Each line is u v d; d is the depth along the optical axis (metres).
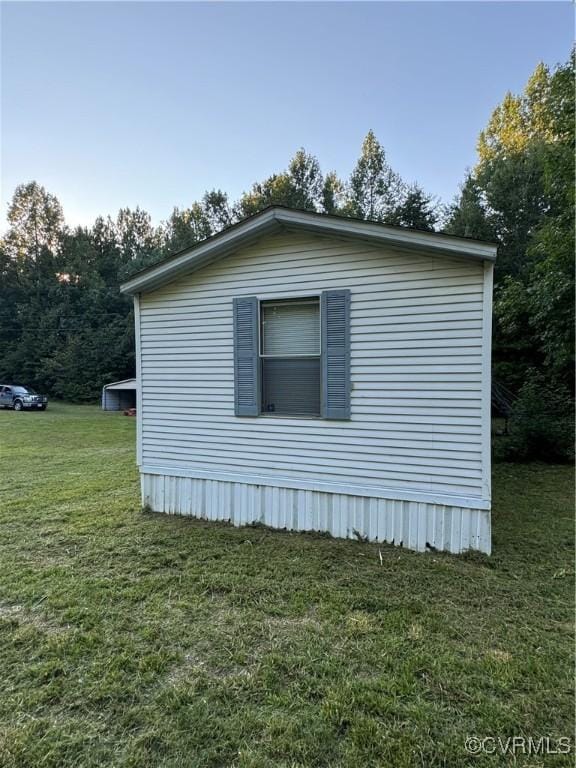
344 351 4.09
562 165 8.22
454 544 3.75
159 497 5.00
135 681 2.11
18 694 2.01
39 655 2.32
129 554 3.76
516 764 1.61
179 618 2.71
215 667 2.22
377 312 3.97
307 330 4.33
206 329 4.70
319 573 3.36
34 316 29.50
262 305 4.49
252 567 3.48
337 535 4.18
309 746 1.71
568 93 8.36
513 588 3.09
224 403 4.64
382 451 3.99
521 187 14.60
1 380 29.23
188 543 4.01
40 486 6.24
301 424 4.30
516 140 17.78
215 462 4.71
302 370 4.37
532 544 3.92
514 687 2.03
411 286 3.84
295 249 4.27
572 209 7.73
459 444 3.72
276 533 4.30
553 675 2.11
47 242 31.62
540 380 9.50
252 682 2.09
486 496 3.63
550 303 7.93
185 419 4.85
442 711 1.89
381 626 2.60
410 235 3.66
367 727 1.80
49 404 25.80
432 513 3.83
